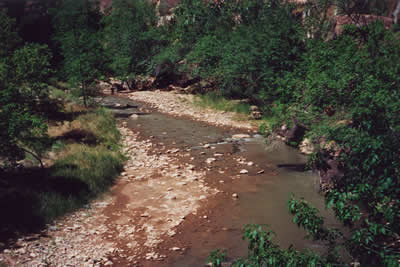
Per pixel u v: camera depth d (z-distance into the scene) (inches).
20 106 336.2
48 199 301.4
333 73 366.0
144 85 1203.2
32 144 357.4
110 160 423.5
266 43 737.0
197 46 1037.8
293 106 420.8
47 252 232.5
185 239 260.5
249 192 354.6
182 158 473.7
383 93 244.8
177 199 335.9
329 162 319.0
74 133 515.2
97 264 223.5
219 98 892.0
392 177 143.1
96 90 837.2
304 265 133.9
